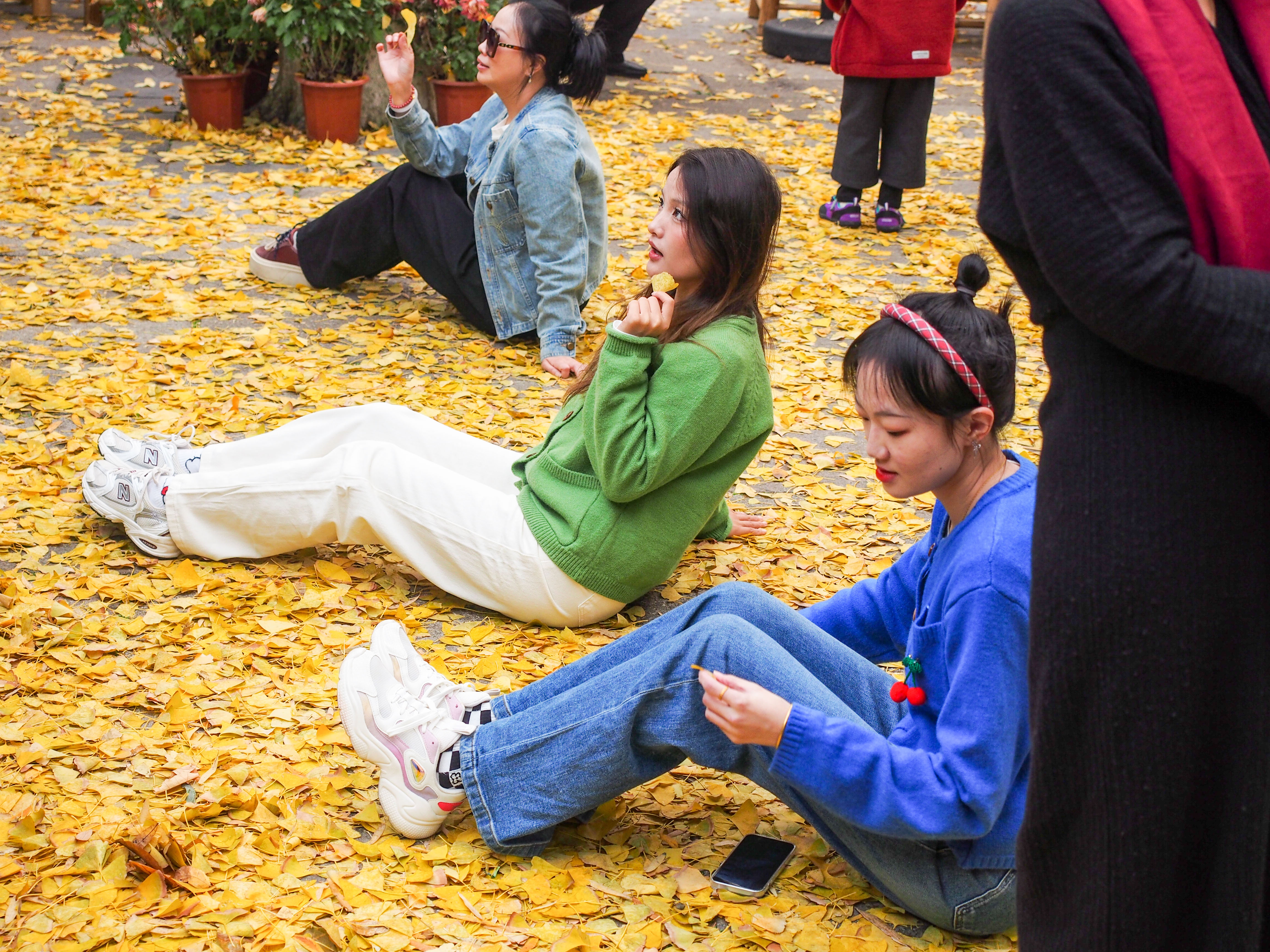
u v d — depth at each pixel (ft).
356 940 6.68
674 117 28.48
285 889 7.11
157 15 24.43
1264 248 4.49
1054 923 4.99
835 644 7.37
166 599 10.16
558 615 9.76
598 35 15.23
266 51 25.68
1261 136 4.55
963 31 39.47
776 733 6.38
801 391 15.31
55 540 10.86
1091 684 4.63
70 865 7.18
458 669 9.37
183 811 7.63
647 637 7.44
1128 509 4.53
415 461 9.95
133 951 6.56
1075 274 4.40
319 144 24.41
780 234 21.11
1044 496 4.77
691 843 7.72
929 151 27.07
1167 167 4.44
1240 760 4.58
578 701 7.11
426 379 14.85
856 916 7.13
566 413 9.83
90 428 12.90
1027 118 4.48
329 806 7.90
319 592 10.30
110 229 19.25
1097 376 4.62
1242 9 4.61
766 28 36.04
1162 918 4.72
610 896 7.19
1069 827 4.85
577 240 15.08
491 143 15.52
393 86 15.62
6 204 20.12
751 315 9.27
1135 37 4.43
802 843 7.76
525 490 9.82
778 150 26.37
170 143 24.16
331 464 10.11
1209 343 4.23
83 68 30.01
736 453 9.51
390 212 16.46
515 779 7.23
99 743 8.39
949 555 6.54
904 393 6.21
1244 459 4.47
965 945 6.91
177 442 11.11
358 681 7.45
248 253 18.69
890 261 20.25
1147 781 4.59
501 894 7.17
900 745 6.72
